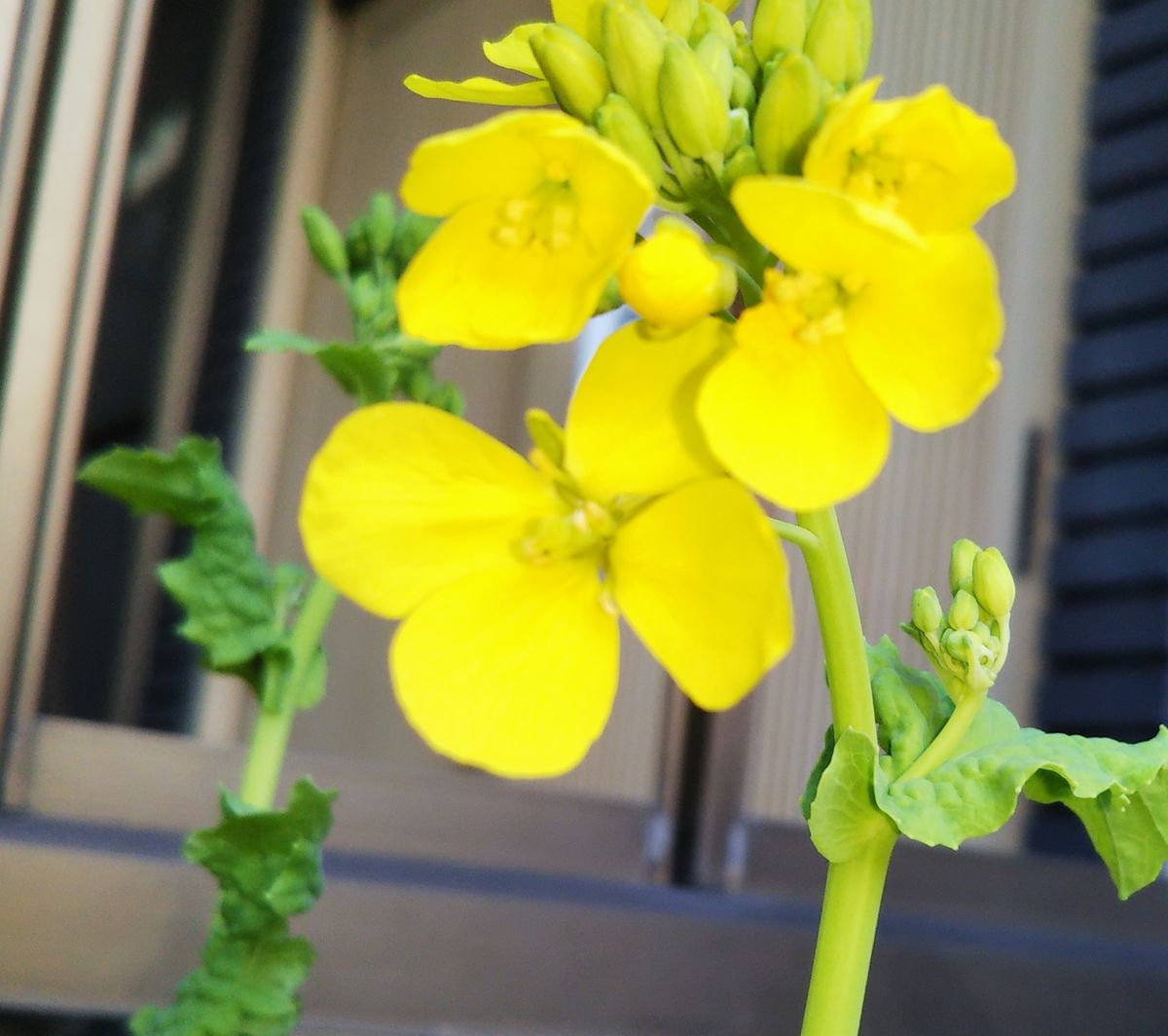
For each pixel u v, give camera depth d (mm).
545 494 56
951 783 66
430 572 56
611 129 59
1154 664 322
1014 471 337
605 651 55
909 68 319
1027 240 344
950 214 50
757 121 57
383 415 56
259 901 87
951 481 325
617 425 54
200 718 334
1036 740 70
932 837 63
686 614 52
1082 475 341
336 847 214
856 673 65
